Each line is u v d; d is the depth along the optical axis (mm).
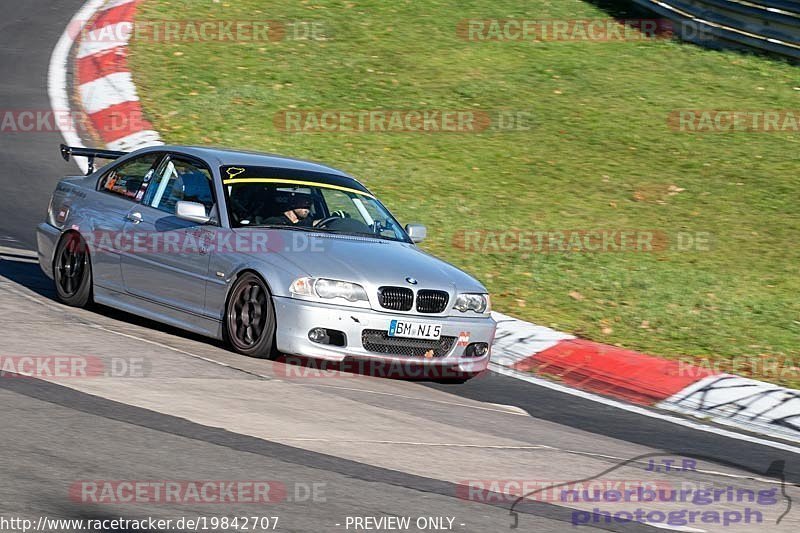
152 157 32688
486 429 25031
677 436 27797
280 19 78312
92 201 32844
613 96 67125
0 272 36094
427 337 28375
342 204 31922
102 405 22000
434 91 66500
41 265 33688
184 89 62938
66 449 19109
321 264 28062
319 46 73000
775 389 32312
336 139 57688
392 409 25344
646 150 59281
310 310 27156
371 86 66500
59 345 26422
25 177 49125
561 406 29484
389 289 28125
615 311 39344
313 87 65500
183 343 28859
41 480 17484
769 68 72375
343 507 17953
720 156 58656
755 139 61219
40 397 21984
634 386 32438
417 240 32656
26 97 59812
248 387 25047
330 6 82250
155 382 24219
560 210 50625
